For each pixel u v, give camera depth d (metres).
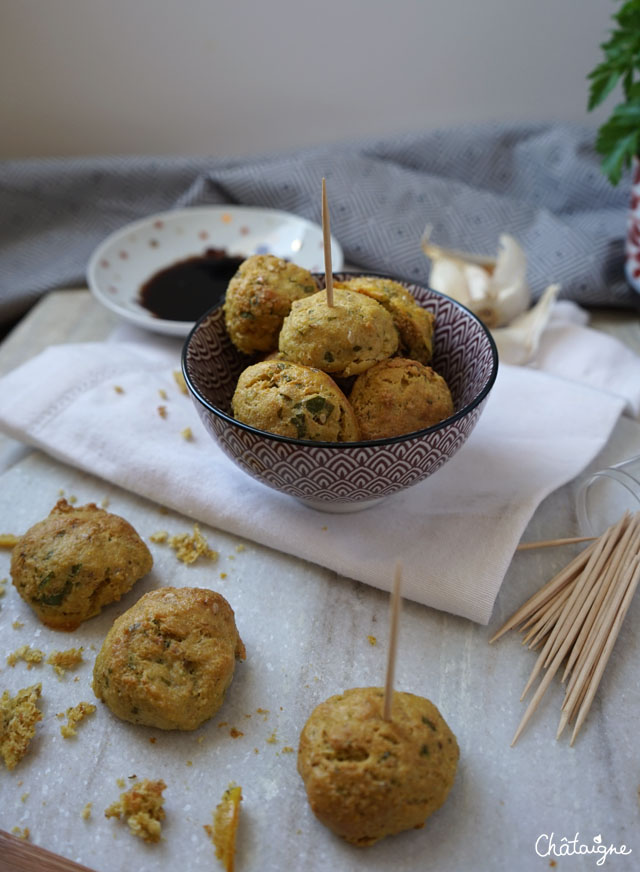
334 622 0.27
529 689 0.25
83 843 0.22
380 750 0.21
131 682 0.24
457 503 0.30
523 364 0.38
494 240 0.46
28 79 0.53
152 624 0.25
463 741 0.24
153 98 0.54
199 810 0.23
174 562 0.29
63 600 0.27
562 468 0.31
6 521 0.31
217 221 0.47
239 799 0.22
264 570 0.29
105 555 0.27
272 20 0.50
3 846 0.21
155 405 0.35
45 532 0.28
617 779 0.23
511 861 0.22
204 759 0.24
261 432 0.25
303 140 0.56
